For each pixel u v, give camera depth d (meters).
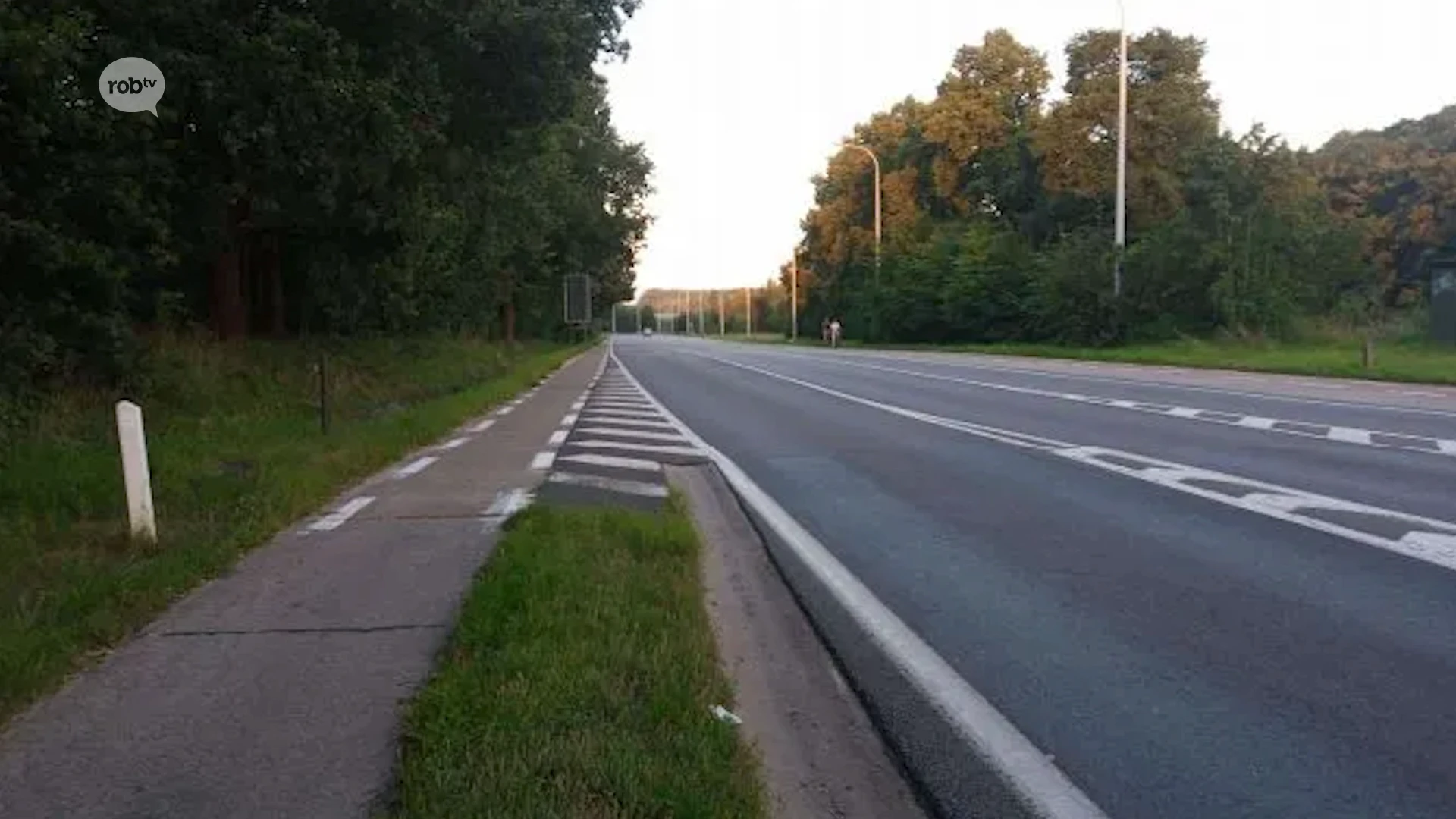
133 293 15.48
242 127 14.48
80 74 12.81
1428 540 8.64
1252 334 41.16
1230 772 4.60
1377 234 55.56
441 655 5.57
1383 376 27.45
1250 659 5.96
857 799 4.41
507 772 4.05
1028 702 5.39
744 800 4.09
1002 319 62.81
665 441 15.75
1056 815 4.25
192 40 14.19
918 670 5.86
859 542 8.91
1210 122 57.62
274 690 5.12
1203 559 8.15
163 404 15.02
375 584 6.99
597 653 5.34
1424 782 4.49
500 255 38.16
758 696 5.53
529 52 18.59
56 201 12.91
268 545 8.15
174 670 5.42
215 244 18.84
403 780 4.10
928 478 12.17
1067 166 60.12
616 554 7.64
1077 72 61.09
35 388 12.86
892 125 87.06
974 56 73.25
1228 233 42.59
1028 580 7.64
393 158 16.98
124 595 6.49
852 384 28.72
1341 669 5.79
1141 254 46.84
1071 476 12.04
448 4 16.91
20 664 5.23
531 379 30.59
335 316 26.52
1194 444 14.69
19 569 7.14
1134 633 6.43
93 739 4.61
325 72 14.84
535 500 10.07
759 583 7.78
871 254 81.75
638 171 59.81
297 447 12.45
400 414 17.06
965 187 74.88
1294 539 8.74
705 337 156.38
